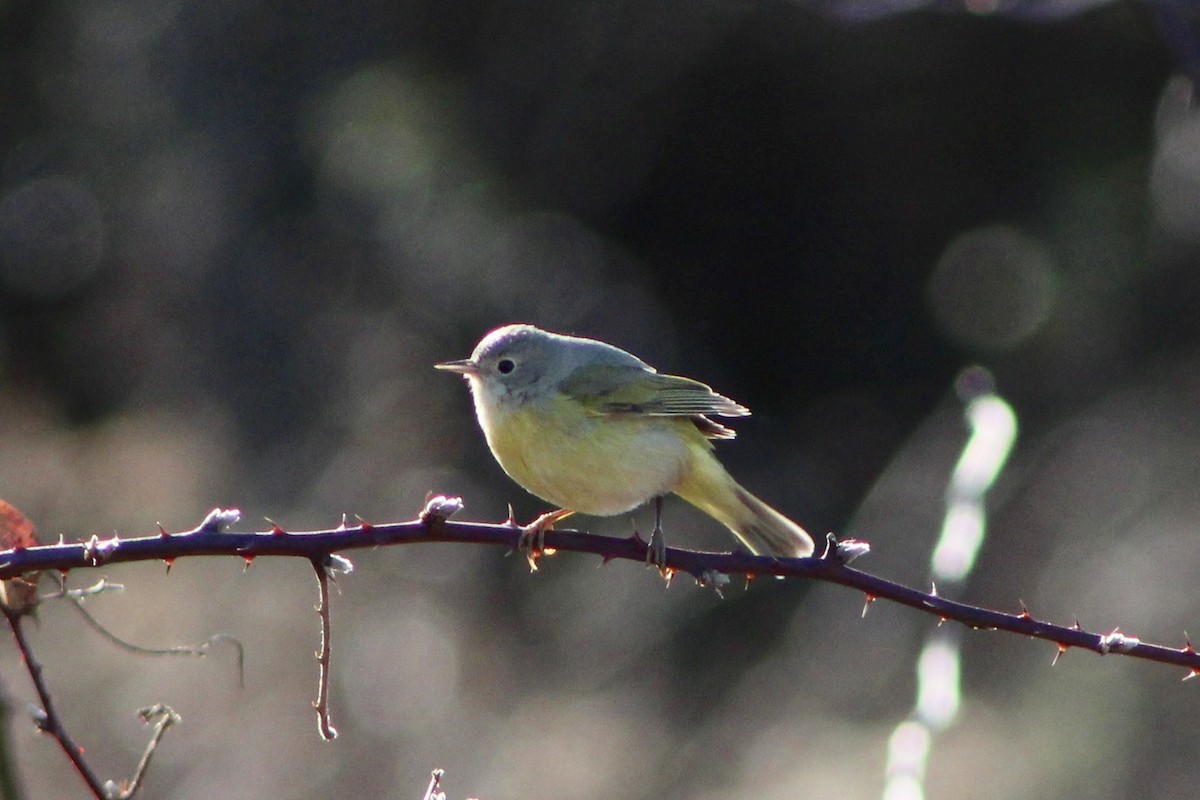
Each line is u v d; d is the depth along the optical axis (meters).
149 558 3.82
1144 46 18.41
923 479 15.97
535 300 19.02
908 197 20.02
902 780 4.56
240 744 14.00
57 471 19.50
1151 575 13.91
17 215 22.02
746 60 19.88
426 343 18.77
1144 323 17.53
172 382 20.22
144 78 20.88
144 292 20.83
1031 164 19.33
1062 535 15.20
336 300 19.31
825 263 20.41
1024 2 7.40
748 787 14.32
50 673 14.22
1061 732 13.25
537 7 19.81
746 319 20.52
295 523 17.61
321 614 3.86
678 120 20.06
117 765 13.38
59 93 21.94
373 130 19.56
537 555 5.86
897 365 19.92
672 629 16.59
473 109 19.80
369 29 19.89
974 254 19.52
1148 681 13.15
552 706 15.88
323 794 13.97
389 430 18.33
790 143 20.23
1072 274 18.44
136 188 20.98
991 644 14.68
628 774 14.99
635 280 20.00
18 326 21.94
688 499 6.70
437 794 3.91
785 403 20.42
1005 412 5.49
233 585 15.86
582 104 19.86
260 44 20.09
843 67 19.77
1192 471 14.93
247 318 19.62
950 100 19.62
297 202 19.75
